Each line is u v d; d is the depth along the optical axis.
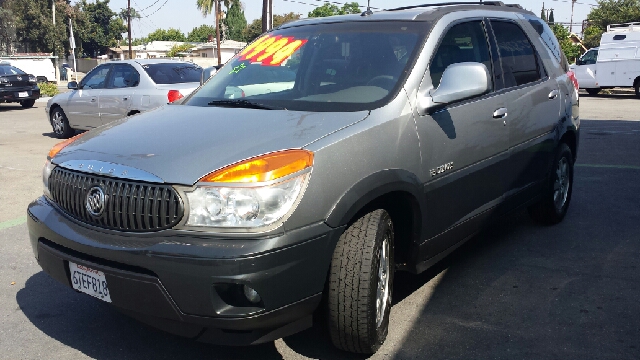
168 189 2.69
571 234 5.22
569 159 5.52
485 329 3.51
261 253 2.57
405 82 3.47
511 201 4.52
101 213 2.84
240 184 2.62
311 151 2.82
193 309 2.63
